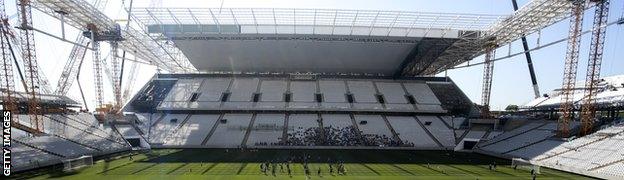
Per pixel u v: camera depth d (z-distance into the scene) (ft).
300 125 275.80
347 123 280.92
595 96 213.66
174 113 290.97
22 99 216.33
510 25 226.79
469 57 324.39
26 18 189.47
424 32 257.96
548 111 274.16
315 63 333.21
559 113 243.19
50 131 202.28
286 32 262.06
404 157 204.64
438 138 261.03
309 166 169.89
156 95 317.01
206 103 297.94
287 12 231.30
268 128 269.44
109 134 237.45
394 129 273.33
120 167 163.43
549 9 201.57
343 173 152.25
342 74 362.53
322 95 318.45
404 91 334.65
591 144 178.29
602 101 211.82
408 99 319.88
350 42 287.69
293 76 351.46
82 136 214.69
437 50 296.51
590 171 150.61
